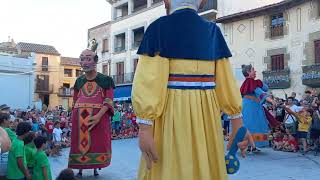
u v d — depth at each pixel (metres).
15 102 33.56
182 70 2.61
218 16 29.67
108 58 44.62
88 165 6.92
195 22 2.68
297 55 24.33
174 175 2.53
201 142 2.57
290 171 7.48
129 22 41.22
